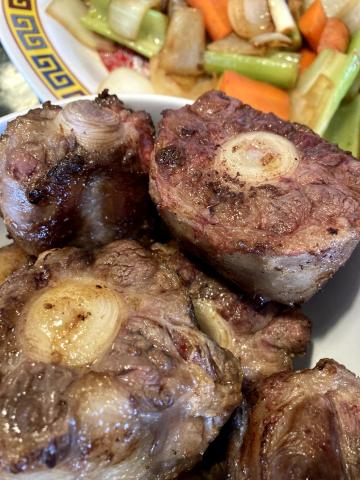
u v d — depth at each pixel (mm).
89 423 97
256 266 132
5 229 176
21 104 278
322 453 107
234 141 143
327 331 155
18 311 114
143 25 303
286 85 291
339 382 120
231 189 135
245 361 138
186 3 308
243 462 115
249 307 144
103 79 278
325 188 134
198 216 134
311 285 137
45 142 144
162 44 305
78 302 112
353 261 152
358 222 129
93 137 144
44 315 110
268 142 142
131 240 143
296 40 304
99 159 144
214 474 122
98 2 299
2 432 95
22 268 137
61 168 141
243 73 294
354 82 286
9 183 143
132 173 150
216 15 298
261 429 116
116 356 106
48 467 95
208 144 144
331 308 156
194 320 119
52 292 116
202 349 111
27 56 261
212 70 298
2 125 167
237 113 153
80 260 126
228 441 122
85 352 106
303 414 113
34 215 146
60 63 267
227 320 142
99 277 122
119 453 99
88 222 154
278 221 128
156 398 102
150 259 128
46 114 152
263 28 299
